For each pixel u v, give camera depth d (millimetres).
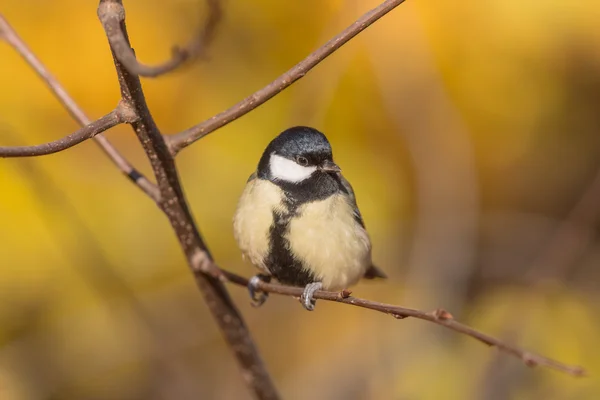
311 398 10195
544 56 8914
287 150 7051
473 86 9328
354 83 9242
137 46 8781
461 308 10047
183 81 8961
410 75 9195
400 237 9828
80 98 8656
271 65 9234
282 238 6969
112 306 8844
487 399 8820
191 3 8867
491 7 8727
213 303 6848
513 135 9773
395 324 10250
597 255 10961
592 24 8508
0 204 8125
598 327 9531
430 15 9000
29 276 8289
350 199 7348
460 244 9922
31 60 6547
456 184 9617
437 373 9266
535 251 10750
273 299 10977
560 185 10625
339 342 10508
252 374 7164
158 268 8820
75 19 8688
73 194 8477
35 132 8469
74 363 9234
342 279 7199
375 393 9688
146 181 6344
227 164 8906
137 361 9742
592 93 9477
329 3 9141
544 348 9242
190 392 10352
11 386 8797
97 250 8484
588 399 8781
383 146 9391
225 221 8883
